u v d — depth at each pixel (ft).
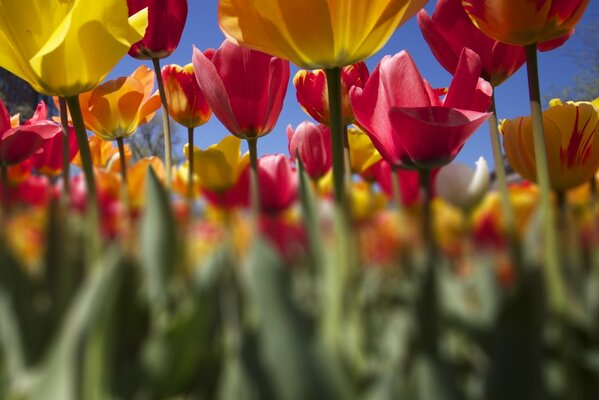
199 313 0.46
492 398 0.40
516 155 1.74
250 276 0.33
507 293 0.44
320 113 2.30
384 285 0.57
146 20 1.65
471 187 0.75
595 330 0.51
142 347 0.50
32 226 0.51
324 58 1.29
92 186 0.53
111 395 0.45
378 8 1.28
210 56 2.21
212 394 0.48
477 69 1.55
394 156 1.55
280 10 1.28
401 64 1.57
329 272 0.45
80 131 1.44
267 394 0.34
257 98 1.88
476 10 1.57
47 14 1.45
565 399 0.47
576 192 1.68
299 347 0.33
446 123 1.47
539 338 0.40
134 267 0.49
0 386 0.42
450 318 0.54
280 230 0.54
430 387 0.38
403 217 0.48
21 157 2.01
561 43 1.92
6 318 0.44
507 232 0.46
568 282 0.53
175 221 0.49
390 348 0.48
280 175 2.03
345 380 0.34
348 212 0.53
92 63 1.46
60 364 0.35
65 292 0.45
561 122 1.67
